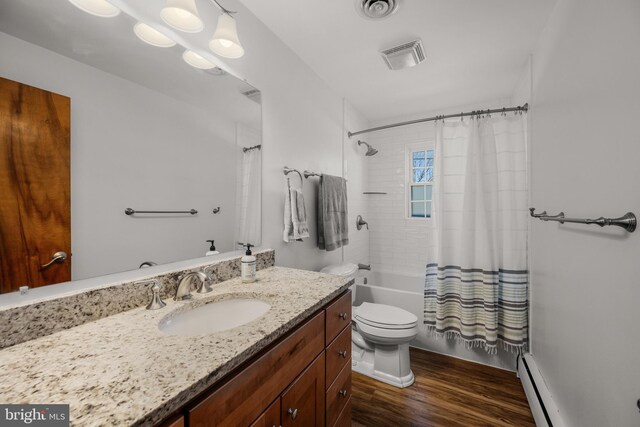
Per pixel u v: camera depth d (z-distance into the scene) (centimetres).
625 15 80
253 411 71
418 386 185
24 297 72
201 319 102
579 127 110
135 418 45
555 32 141
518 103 227
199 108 121
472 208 214
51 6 78
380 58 194
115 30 93
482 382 190
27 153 72
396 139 318
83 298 81
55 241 78
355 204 294
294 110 185
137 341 71
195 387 54
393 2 141
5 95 69
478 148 212
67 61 81
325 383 107
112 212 92
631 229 74
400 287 307
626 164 78
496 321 204
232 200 138
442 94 254
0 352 65
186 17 103
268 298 104
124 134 95
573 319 115
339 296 121
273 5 143
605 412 88
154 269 105
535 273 179
